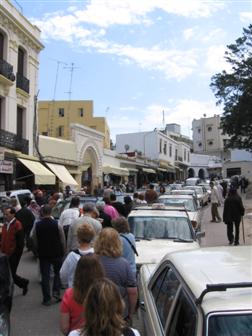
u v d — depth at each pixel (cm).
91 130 3988
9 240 909
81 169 3750
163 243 903
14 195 1784
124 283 509
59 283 866
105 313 281
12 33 2556
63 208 1516
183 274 365
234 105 4056
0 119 2486
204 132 11581
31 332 696
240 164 7912
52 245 848
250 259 379
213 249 436
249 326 279
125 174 4784
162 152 6956
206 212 2845
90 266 397
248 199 3931
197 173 9212
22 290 967
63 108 6084
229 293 304
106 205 1102
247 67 3969
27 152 2767
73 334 300
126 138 6956
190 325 305
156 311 419
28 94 2788
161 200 1753
